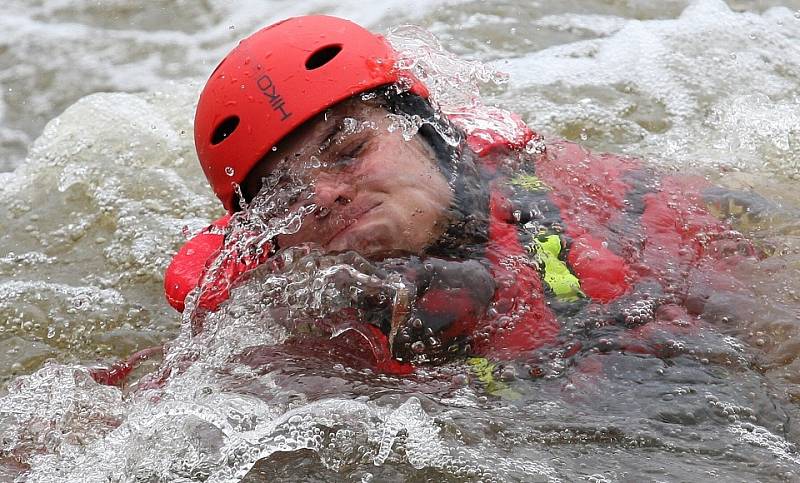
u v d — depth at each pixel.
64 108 13.45
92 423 6.88
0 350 8.77
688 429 6.04
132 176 11.22
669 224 7.90
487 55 13.04
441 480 5.61
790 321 6.94
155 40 14.78
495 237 7.43
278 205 7.46
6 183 11.50
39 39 14.91
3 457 6.52
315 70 7.36
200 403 6.39
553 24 13.73
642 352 6.74
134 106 12.50
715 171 9.42
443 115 7.93
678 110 11.59
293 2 15.38
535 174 8.21
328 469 5.74
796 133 10.70
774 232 8.07
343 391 6.51
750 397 6.32
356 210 7.32
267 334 7.29
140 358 8.19
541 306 7.04
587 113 11.52
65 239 10.43
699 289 7.25
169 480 5.78
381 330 7.04
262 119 7.40
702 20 13.48
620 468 5.64
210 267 7.91
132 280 9.74
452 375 6.74
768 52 12.75
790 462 5.70
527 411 6.25
